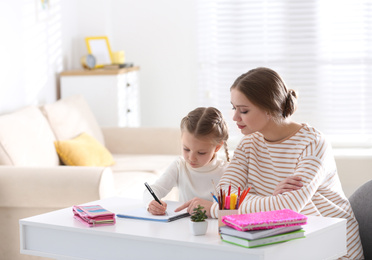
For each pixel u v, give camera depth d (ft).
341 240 5.58
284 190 5.89
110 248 5.46
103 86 15.20
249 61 17.53
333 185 6.53
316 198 6.41
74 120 13.14
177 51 17.83
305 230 5.22
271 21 17.35
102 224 5.65
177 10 17.71
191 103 17.92
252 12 17.38
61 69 15.87
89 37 16.65
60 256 5.74
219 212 5.38
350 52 17.07
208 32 17.63
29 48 13.82
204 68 17.75
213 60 17.66
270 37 17.39
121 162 13.16
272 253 4.79
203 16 17.62
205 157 6.78
